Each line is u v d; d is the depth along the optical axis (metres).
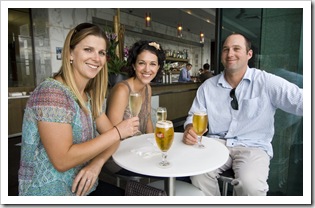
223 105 1.78
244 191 1.39
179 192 1.32
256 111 1.67
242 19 2.03
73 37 1.05
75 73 1.10
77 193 1.06
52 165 1.02
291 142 1.98
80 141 1.09
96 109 1.28
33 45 4.56
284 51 1.91
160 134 1.03
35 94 0.99
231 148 1.68
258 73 1.69
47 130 0.93
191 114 1.88
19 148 3.38
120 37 3.31
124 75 2.74
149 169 1.00
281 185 2.05
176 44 9.56
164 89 4.78
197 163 1.07
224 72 1.81
